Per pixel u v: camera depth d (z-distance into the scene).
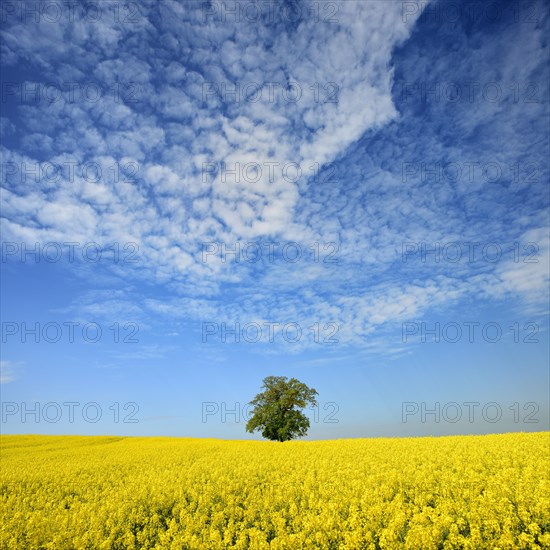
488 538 9.39
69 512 13.85
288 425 47.41
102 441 50.97
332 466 19.55
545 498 10.84
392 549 9.12
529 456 18.31
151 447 37.81
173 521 12.16
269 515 12.47
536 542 9.48
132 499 14.85
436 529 9.27
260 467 20.39
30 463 28.33
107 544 10.86
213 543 10.37
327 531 10.25
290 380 50.78
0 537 12.02
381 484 14.49
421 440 30.42
